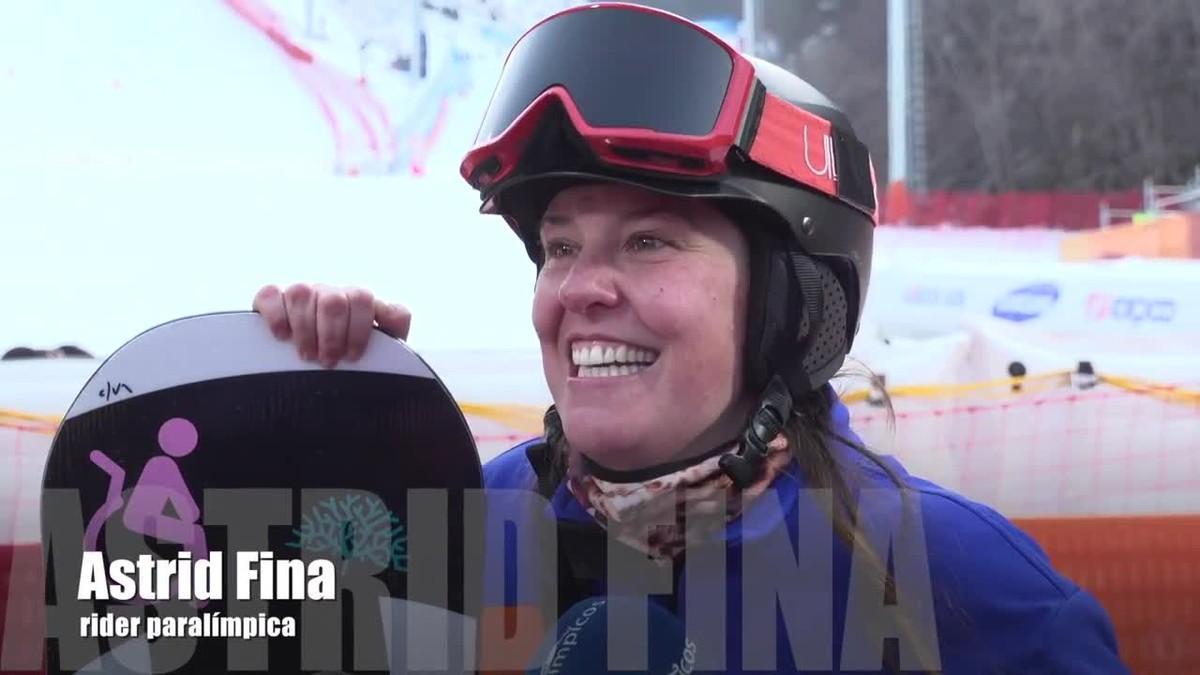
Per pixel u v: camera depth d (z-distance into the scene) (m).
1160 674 1.93
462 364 1.94
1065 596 1.04
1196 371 2.08
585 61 1.04
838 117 1.17
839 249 1.14
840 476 1.08
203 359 1.08
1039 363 2.08
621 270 1.04
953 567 1.04
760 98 1.05
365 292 1.10
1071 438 2.05
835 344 1.15
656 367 1.03
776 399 1.06
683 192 1.00
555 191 1.10
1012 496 2.04
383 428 1.09
